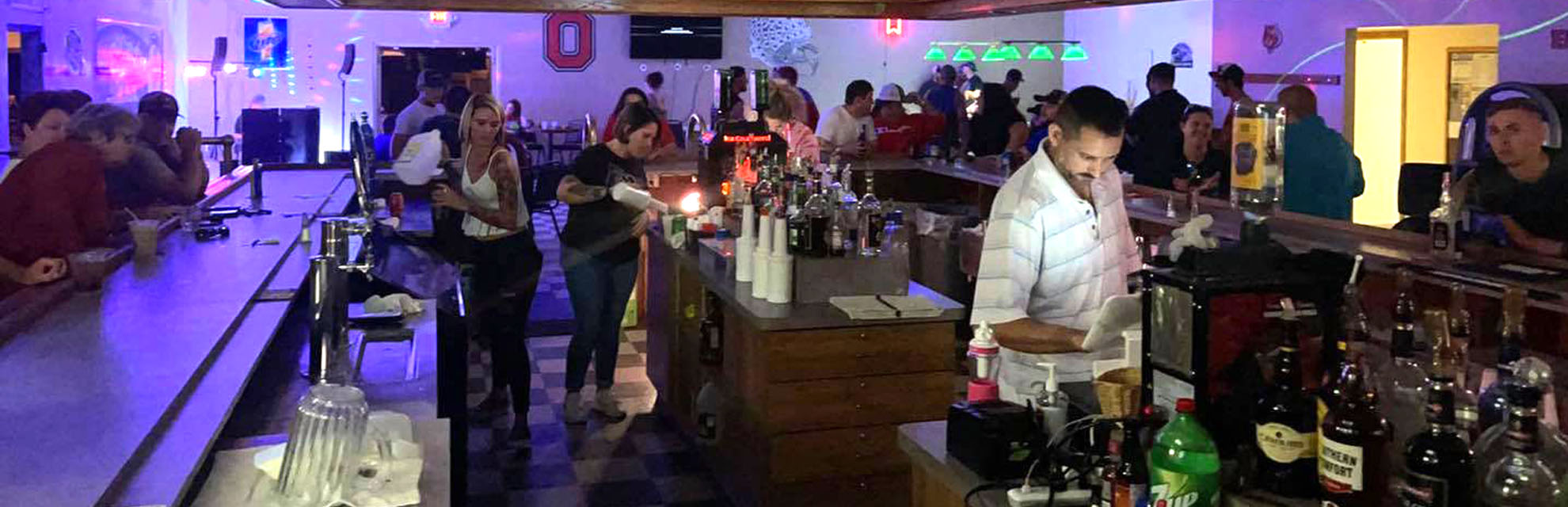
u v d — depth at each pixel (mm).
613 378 5230
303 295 3850
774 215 3961
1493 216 4203
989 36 14984
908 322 3652
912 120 8852
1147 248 4129
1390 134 9766
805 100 9320
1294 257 1808
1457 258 4129
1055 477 1854
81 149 3496
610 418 5199
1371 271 4105
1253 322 1720
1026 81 15211
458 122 6105
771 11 6230
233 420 2697
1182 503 1640
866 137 8297
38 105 3570
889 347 3650
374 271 4074
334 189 6383
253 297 3219
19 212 3240
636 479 4492
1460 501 1531
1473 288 3723
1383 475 1599
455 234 4770
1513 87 5324
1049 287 2775
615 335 5164
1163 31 13219
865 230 3994
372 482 2047
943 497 2137
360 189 4184
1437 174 4996
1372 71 9656
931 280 6578
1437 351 1697
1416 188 5070
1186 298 1736
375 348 3379
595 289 5055
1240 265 1749
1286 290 1728
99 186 3529
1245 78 10867
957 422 2039
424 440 2404
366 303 3684
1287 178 5465
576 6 5875
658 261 5227
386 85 13383
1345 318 1739
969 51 13820
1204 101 12578
